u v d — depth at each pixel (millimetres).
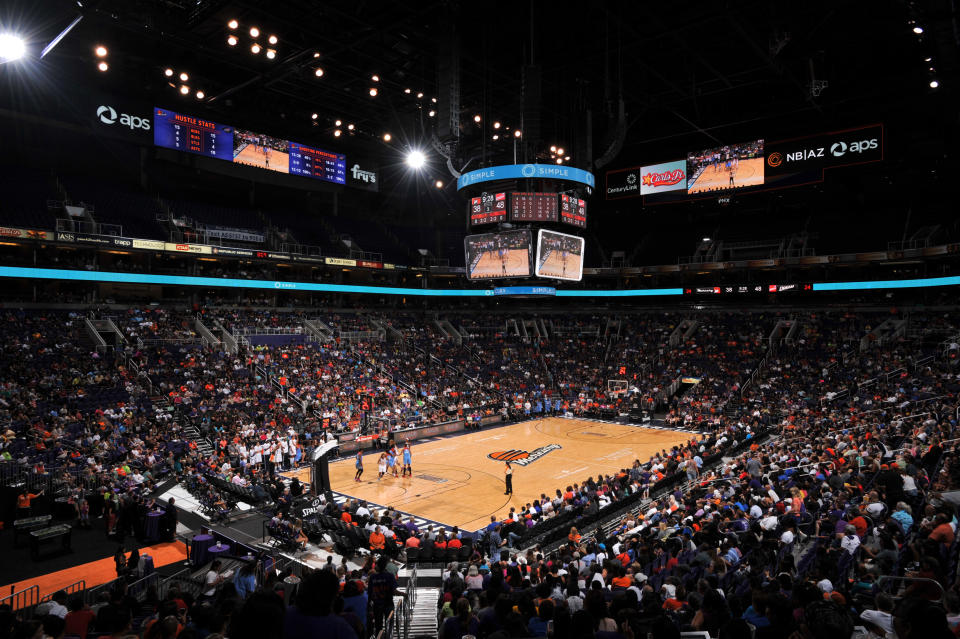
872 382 38219
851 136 48000
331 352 45062
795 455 22500
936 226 47281
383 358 47562
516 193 39281
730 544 12211
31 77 40438
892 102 46875
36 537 16016
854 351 44250
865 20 34375
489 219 40188
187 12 31984
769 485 18359
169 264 45625
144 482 22891
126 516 17953
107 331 37406
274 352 42156
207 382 35062
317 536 18781
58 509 19484
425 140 49875
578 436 39125
